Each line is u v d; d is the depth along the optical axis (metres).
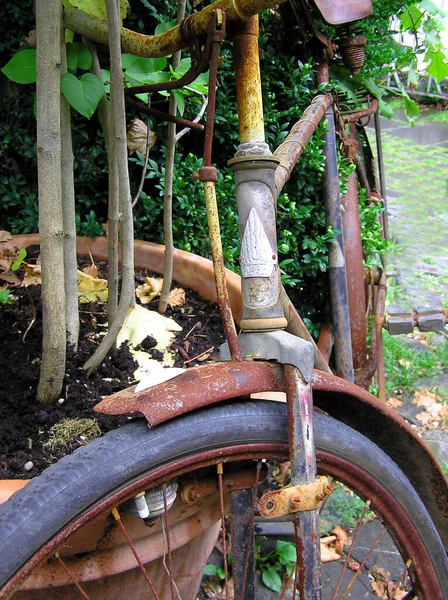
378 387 1.96
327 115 1.78
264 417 0.82
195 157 1.69
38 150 0.94
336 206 1.79
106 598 0.89
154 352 1.24
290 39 1.97
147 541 0.85
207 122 0.84
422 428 2.14
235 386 0.78
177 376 0.79
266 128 1.86
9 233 1.66
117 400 0.75
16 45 1.69
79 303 1.40
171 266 1.38
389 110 2.56
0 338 1.23
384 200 2.50
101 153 1.75
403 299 3.07
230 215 1.70
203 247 1.75
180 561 0.98
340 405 0.98
